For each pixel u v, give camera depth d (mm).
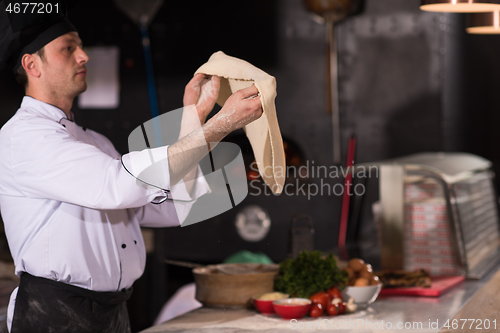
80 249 1530
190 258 3984
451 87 3398
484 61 3969
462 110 3582
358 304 1879
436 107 3336
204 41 3877
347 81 3555
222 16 3820
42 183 1419
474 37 3770
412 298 2020
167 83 3998
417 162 2465
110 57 4062
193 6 3875
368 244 3113
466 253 2287
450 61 3367
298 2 3635
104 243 1584
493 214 2906
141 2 3844
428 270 2336
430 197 2350
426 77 3348
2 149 1510
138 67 4020
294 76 3691
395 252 2348
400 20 3385
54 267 1516
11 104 3844
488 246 2705
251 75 1378
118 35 4039
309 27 3625
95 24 4074
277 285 1917
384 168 2363
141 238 1779
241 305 1893
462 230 2270
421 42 3340
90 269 1546
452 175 2357
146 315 3723
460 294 2045
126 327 1756
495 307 1897
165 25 3947
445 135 3346
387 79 3451
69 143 1435
